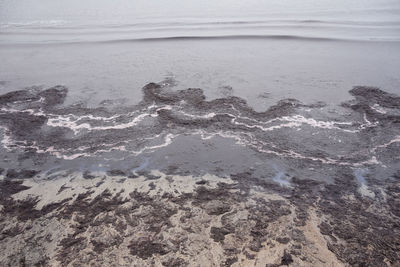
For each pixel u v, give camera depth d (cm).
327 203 482
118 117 716
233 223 446
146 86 848
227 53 1087
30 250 412
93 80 894
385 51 1054
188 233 431
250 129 668
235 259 396
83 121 704
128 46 1192
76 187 520
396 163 560
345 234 427
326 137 636
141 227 441
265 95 791
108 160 587
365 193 498
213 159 586
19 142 639
